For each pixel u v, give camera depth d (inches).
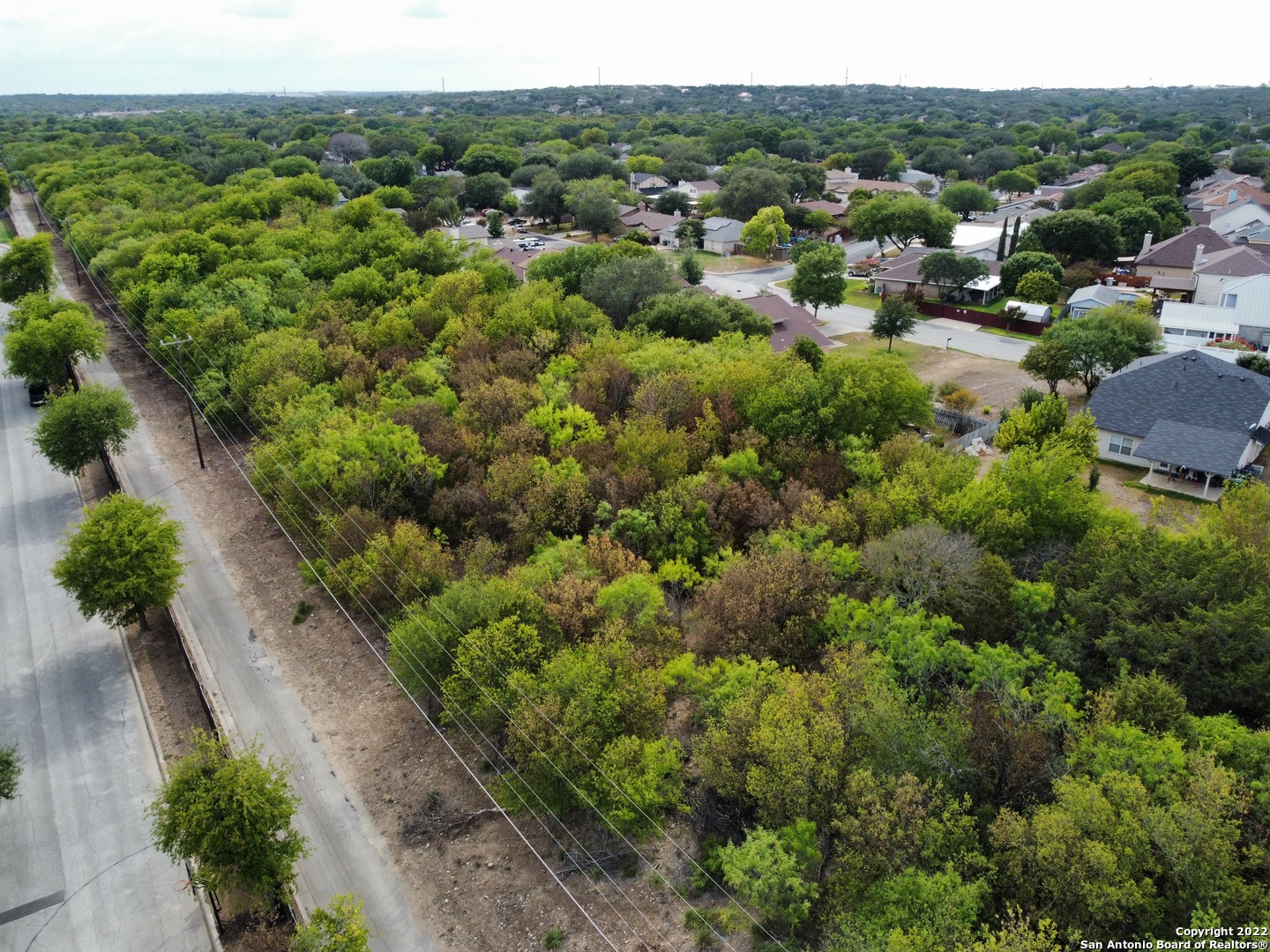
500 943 904.9
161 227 3476.9
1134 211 4104.3
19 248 2994.6
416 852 1017.5
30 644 1406.3
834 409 1747.0
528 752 1029.8
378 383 1969.7
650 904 927.0
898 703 954.7
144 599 1326.3
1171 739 881.5
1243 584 1100.5
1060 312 3297.2
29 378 2321.6
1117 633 1093.8
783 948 841.5
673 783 1009.5
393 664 1219.9
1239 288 2874.0
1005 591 1190.9
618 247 2979.8
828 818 908.6
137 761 1163.3
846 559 1246.3
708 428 1723.7
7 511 1835.6
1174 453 1934.1
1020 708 970.1
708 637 1210.0
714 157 7485.2
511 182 6072.8
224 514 1792.6
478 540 1402.6
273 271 2780.5
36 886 981.2
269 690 1289.4
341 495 1530.5
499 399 1786.4
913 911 773.3
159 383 2513.5
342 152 7209.6
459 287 2484.0
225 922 931.3
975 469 1652.3
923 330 3294.8
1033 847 804.6
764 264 4379.9
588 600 1213.1
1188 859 751.7
